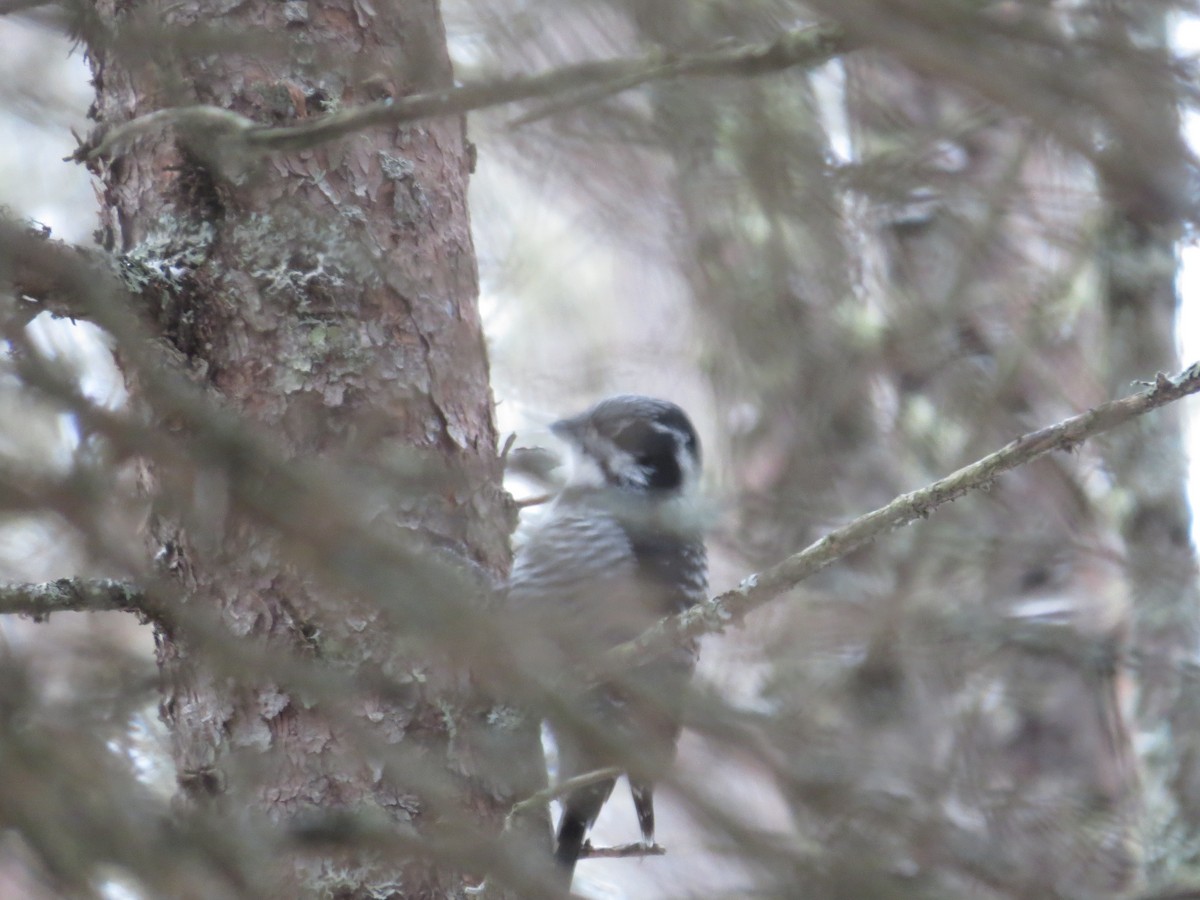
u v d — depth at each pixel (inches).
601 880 494.3
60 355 227.5
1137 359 487.8
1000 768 450.3
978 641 450.6
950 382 501.7
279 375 303.0
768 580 279.0
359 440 300.0
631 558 387.5
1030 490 493.7
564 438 441.4
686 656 390.9
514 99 244.7
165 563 291.1
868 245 510.3
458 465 301.6
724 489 470.0
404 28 322.3
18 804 208.1
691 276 524.4
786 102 401.1
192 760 285.3
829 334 507.8
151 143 312.2
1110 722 467.2
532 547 391.2
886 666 435.5
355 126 266.4
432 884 274.4
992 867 280.8
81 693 258.5
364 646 284.8
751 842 233.9
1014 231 499.5
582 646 250.8
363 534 226.7
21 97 377.1
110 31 277.4
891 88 436.8
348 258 310.0
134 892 218.5
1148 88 240.1
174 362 289.7
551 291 597.3
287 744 281.3
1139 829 453.1
